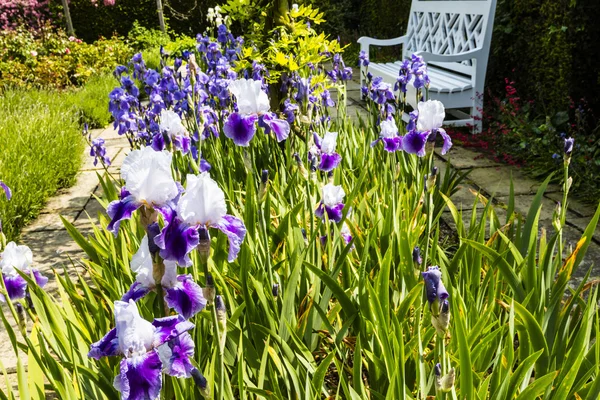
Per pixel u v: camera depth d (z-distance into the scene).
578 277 3.35
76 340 2.02
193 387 1.79
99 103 8.44
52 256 4.09
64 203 5.22
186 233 1.46
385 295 2.14
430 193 2.36
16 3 13.74
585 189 4.53
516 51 6.27
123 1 14.83
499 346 1.93
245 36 4.57
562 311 2.17
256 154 4.01
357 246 2.73
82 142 6.80
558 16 5.30
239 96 2.75
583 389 1.86
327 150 2.85
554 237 2.42
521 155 5.32
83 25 14.88
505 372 1.82
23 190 4.75
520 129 5.51
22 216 4.71
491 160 5.52
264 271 2.31
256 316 2.15
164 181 1.43
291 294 2.17
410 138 2.62
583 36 5.06
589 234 2.37
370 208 3.19
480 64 6.11
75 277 3.67
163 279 1.50
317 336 2.35
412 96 6.32
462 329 1.65
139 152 1.43
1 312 1.84
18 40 11.30
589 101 5.30
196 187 1.44
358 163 3.97
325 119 4.46
